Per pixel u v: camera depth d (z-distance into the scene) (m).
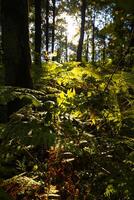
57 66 4.11
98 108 2.94
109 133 3.05
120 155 2.77
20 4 3.89
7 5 3.87
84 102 2.80
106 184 2.51
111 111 3.03
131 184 2.42
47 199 2.31
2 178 2.40
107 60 4.09
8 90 2.27
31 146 2.52
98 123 3.11
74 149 2.30
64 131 2.44
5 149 2.36
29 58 3.94
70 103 2.74
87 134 2.62
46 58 4.42
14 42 3.87
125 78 3.38
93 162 2.64
